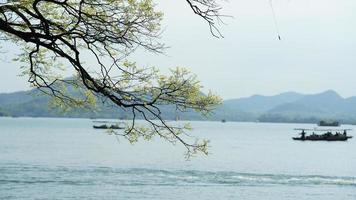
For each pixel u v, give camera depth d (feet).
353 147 575.79
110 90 34.55
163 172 264.52
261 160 366.43
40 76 38.11
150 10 33.73
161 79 34.50
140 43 34.30
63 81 38.42
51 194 181.98
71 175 240.32
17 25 32.68
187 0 32.09
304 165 333.01
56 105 38.75
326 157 411.34
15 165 280.51
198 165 312.50
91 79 33.65
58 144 511.40
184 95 34.55
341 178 256.52
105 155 381.40
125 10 33.68
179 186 211.00
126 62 34.45
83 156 363.35
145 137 36.37
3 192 182.91
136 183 216.95
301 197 191.52
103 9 33.58
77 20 34.58
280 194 197.26
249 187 214.48
